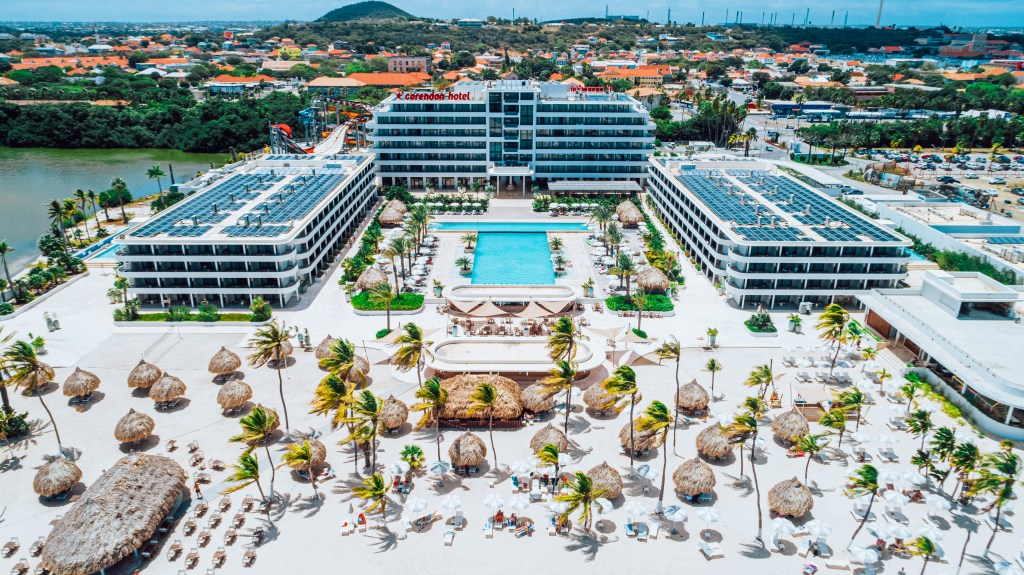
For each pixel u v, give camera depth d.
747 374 88.56
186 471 68.06
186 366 89.56
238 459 66.75
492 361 87.25
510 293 107.81
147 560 56.81
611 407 79.62
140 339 97.19
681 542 59.38
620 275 116.50
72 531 54.84
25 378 76.75
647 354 93.38
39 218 164.00
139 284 106.50
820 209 123.38
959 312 92.62
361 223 153.25
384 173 179.12
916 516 62.28
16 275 125.06
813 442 63.34
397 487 65.62
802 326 102.31
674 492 66.00
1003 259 114.19
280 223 111.25
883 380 83.31
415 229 129.00
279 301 109.81
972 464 61.34
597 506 61.22
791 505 60.69
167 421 77.00
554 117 171.38
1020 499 64.88
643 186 181.00
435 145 175.75
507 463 70.12
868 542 59.00
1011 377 76.19
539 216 158.00
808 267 106.81
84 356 91.94
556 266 123.12
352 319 104.25
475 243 138.25
